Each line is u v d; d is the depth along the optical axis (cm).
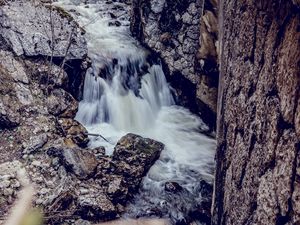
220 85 519
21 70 663
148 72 824
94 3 1064
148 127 762
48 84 677
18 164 545
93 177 547
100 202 505
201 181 599
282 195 237
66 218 481
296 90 229
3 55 666
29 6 726
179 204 555
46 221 469
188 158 668
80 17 960
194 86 775
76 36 733
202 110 770
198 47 756
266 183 264
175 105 830
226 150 401
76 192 513
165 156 661
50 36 704
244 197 313
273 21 276
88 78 750
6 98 623
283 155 240
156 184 587
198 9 772
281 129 247
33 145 577
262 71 295
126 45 851
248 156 312
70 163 545
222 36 516
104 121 743
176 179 608
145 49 849
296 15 236
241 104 347
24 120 616
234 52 397
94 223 484
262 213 269
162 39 823
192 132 750
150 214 527
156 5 826
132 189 561
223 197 402
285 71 247
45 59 690
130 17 920
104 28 921
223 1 517
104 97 757
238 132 351
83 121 722
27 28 695
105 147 651
